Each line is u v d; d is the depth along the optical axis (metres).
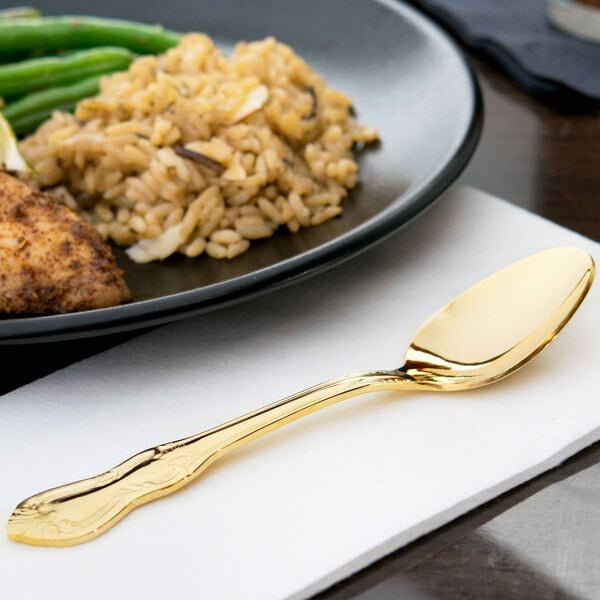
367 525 0.50
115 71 0.73
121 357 0.56
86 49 0.75
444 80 0.68
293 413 0.53
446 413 0.53
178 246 0.62
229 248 0.62
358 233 0.57
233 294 0.55
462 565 0.50
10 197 0.59
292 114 0.65
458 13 0.86
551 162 0.69
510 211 0.63
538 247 0.61
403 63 0.71
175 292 0.60
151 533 0.50
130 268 0.62
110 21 0.75
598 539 0.51
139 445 0.53
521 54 0.78
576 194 0.66
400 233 0.62
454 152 0.62
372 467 0.52
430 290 0.59
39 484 0.52
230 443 0.52
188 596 0.49
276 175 0.64
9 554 0.50
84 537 0.50
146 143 0.64
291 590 0.49
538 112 0.75
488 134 0.73
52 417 0.54
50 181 0.65
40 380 0.56
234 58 0.68
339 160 0.65
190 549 0.50
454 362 0.55
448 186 0.61
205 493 0.51
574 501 0.52
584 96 0.74
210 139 0.64
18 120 0.71
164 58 0.68
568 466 0.53
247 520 0.50
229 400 0.54
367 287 0.59
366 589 0.50
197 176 0.63
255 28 0.77
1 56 0.74
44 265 0.58
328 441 0.53
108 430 0.54
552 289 0.56
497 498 0.52
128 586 0.49
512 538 0.51
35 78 0.71
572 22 0.81
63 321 0.54
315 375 0.55
